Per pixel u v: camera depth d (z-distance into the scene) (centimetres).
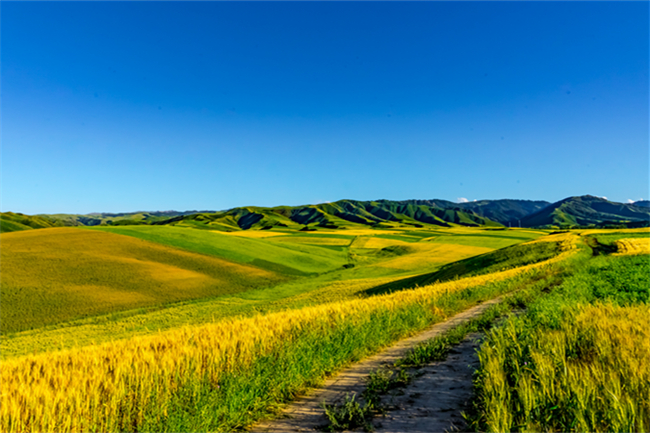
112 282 5638
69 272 5878
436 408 521
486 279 2373
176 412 505
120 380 591
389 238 13875
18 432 470
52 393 548
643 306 939
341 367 777
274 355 709
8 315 4244
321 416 536
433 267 6900
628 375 465
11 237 7938
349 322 1003
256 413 551
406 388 612
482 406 474
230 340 805
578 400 399
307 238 13938
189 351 714
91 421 484
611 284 1631
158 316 4000
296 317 1092
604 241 5356
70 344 2886
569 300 1159
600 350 571
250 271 7069
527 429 372
